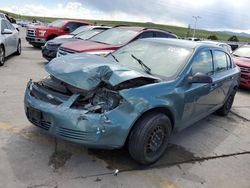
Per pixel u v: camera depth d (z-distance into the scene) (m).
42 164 3.51
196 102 4.51
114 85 3.34
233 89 6.36
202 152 4.46
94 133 3.22
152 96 3.57
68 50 7.77
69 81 3.44
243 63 9.63
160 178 3.56
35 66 9.77
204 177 3.74
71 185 3.19
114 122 3.25
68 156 3.76
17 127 4.44
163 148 3.96
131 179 3.45
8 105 5.39
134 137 3.52
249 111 7.23
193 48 4.71
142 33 8.56
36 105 3.54
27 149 3.81
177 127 4.23
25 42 18.06
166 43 4.88
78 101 3.41
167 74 4.14
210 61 5.11
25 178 3.20
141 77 3.59
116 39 8.38
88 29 11.34
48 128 3.47
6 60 10.33
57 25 14.59
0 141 3.95
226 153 4.55
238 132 5.59
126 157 3.91
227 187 3.60
